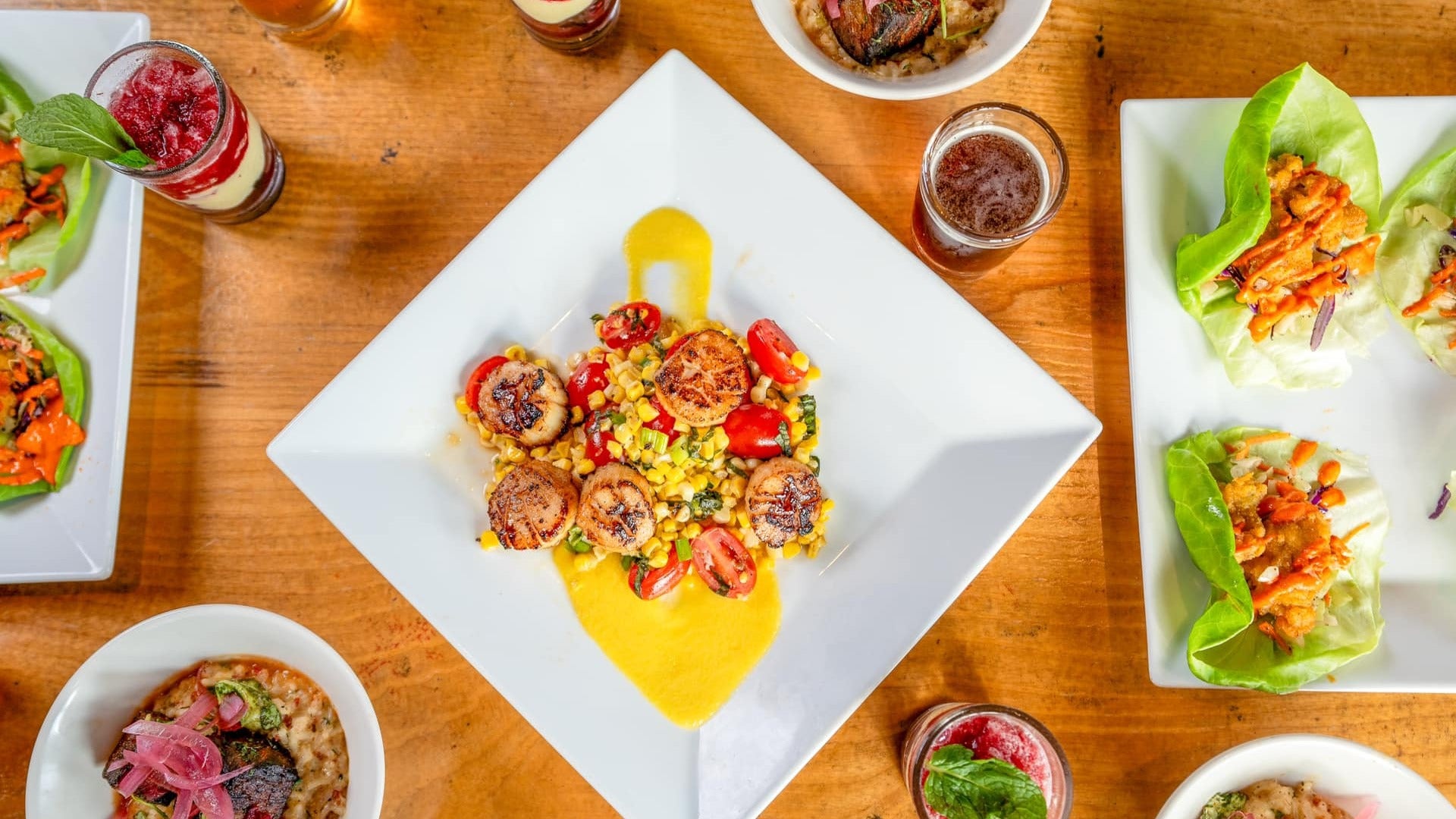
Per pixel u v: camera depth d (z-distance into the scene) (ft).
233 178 1.70
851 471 1.79
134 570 1.76
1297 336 1.73
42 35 1.74
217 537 1.77
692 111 1.75
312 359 1.81
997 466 1.73
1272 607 1.69
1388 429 1.76
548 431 1.73
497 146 1.84
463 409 1.76
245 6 1.75
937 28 1.72
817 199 1.74
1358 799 1.67
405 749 1.75
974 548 1.69
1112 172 1.83
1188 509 1.68
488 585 1.72
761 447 1.74
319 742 1.70
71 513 1.71
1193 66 1.84
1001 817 1.57
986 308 1.82
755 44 1.85
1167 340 1.74
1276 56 1.84
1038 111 1.84
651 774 1.66
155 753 1.58
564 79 1.85
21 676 1.75
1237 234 1.64
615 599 1.75
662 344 1.79
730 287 1.83
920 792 1.63
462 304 1.74
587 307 1.82
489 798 1.75
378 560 1.67
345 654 1.76
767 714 1.70
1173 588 1.70
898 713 1.77
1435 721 1.75
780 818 1.77
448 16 1.85
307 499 1.78
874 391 1.79
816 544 1.76
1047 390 1.69
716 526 1.75
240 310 1.81
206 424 1.79
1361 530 1.72
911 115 1.85
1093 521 1.79
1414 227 1.76
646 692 1.72
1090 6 1.84
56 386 1.72
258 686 1.68
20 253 1.74
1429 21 1.84
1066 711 1.77
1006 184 1.71
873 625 1.70
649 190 1.81
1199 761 1.76
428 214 1.83
